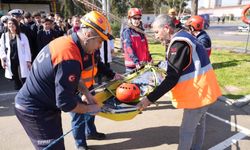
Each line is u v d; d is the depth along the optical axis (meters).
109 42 6.48
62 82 1.96
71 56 1.99
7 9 14.26
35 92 2.14
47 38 6.73
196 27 4.65
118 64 9.62
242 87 6.14
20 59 5.69
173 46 2.53
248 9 8.48
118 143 3.81
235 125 4.34
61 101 1.99
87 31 2.04
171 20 2.68
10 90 6.52
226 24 44.41
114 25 17.09
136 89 3.39
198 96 2.65
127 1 27.33
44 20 6.80
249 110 4.95
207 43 4.63
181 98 2.73
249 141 3.84
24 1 14.62
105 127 4.33
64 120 4.65
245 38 19.47
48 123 2.25
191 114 2.77
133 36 4.35
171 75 2.54
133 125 4.39
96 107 2.36
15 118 4.77
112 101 3.41
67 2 23.75
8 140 3.98
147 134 4.07
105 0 11.90
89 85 3.06
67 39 2.09
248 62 8.97
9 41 5.69
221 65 8.56
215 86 2.76
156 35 2.75
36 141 2.31
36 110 2.18
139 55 4.42
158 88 2.63
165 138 3.94
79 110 2.15
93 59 2.92
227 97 5.48
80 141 3.48
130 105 3.33
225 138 3.93
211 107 5.12
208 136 3.99
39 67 2.08
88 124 3.79
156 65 4.30
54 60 1.99
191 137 2.88
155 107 5.19
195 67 2.62
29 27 6.73
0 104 5.50
